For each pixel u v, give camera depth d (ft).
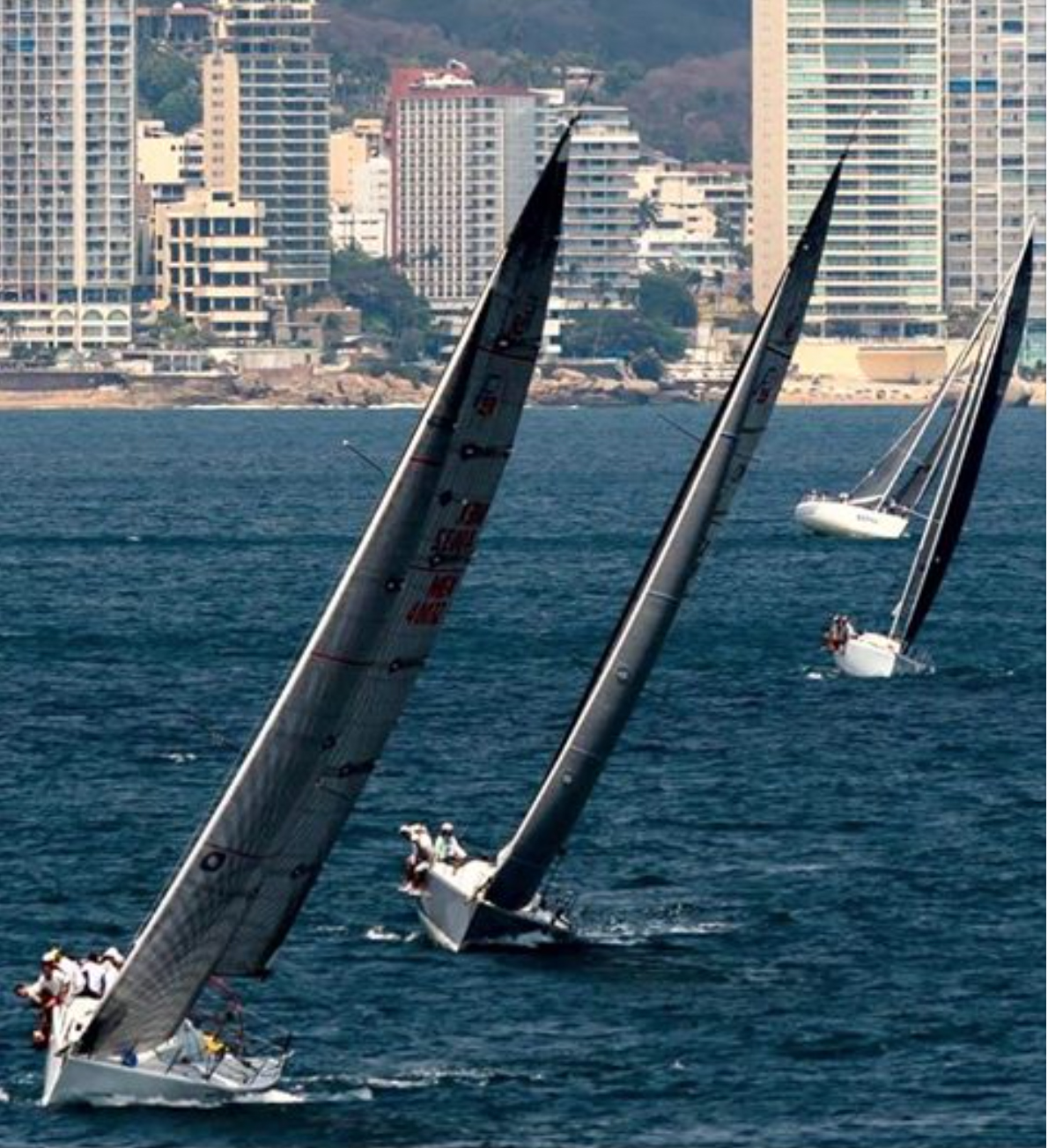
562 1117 646.74
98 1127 634.02
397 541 652.48
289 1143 626.23
